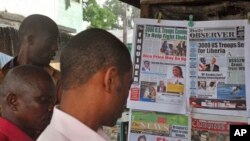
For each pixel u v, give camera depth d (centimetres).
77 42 95
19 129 132
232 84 184
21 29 199
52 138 90
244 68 182
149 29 199
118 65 96
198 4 198
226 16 193
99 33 96
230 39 185
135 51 200
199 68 191
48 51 199
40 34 195
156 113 198
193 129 192
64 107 96
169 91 196
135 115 201
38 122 140
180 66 195
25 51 198
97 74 94
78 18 1470
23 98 138
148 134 200
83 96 94
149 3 205
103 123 99
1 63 238
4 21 856
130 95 200
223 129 185
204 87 190
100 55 94
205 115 189
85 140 91
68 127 92
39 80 139
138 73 199
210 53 189
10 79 139
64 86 96
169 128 196
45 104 140
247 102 181
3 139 126
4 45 689
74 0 1435
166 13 205
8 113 138
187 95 193
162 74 197
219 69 187
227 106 185
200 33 191
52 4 1282
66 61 96
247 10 188
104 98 96
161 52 197
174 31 195
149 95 198
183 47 194
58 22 1326
